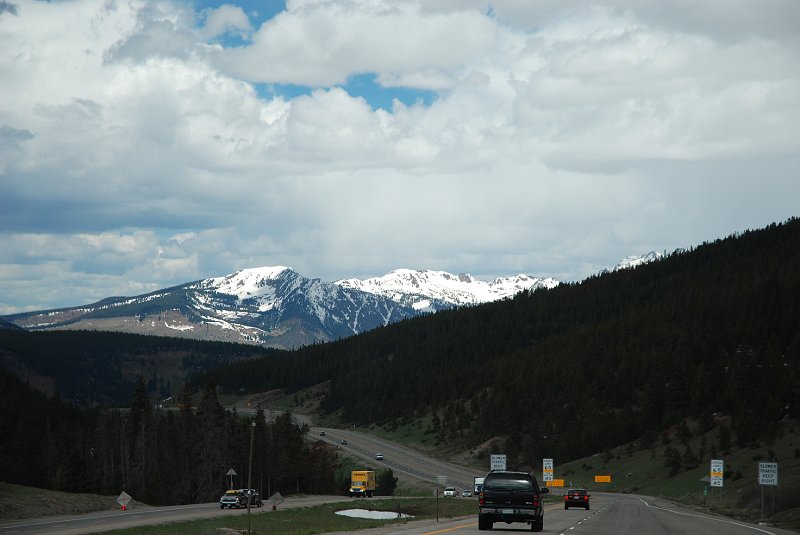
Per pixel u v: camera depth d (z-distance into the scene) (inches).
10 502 2679.6
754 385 7012.8
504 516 1660.9
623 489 6368.1
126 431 6250.0
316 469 6806.1
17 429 6023.6
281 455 6156.5
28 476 5275.6
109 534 1806.1
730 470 5388.8
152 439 6013.8
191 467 5546.3
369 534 1723.7
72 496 3117.6
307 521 2669.8
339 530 1967.3
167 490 5295.3
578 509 3208.7
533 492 1660.9
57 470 5674.2
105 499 3248.0
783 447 5561.0
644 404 7716.5
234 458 5797.2
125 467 5900.6
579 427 7824.8
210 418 5113.2
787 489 3816.4
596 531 1749.5
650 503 4224.9
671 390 7696.9
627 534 1662.2
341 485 6732.3
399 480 6889.8
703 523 2263.8
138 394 6102.4
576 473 7273.6
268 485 6003.9
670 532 1779.0
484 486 1676.9
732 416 6742.1
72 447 5226.4
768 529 2105.1
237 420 6653.5
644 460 6860.2
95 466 5625.0
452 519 2559.1
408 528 1958.7
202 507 3486.7
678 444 6879.9
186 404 6190.9
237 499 3356.3
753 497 4101.9
